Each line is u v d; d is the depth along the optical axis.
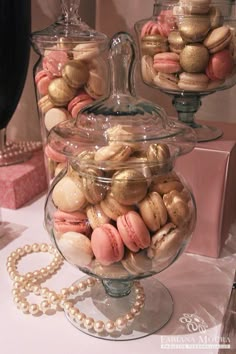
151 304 0.84
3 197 1.14
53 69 0.98
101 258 0.70
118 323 0.78
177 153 0.74
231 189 0.99
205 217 0.95
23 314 0.83
